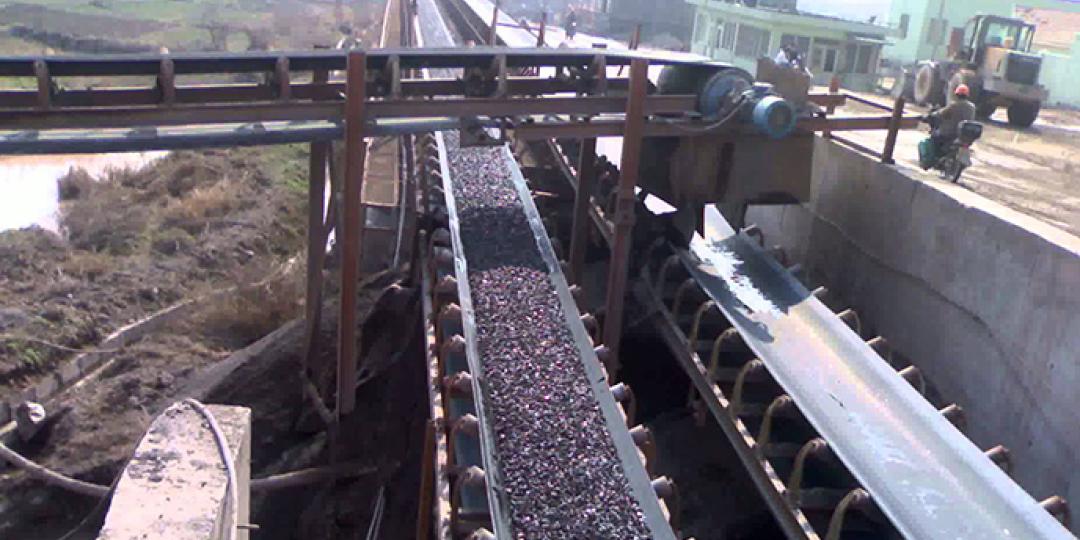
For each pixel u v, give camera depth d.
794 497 8.14
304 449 11.64
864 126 12.59
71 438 11.88
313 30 48.50
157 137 9.30
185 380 13.21
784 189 11.84
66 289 15.70
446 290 9.71
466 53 10.36
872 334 13.33
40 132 9.10
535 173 17.95
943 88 22.42
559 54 10.78
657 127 10.80
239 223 19.39
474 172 13.91
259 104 9.45
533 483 7.17
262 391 12.45
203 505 5.84
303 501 11.02
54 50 40.31
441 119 10.55
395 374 12.02
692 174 11.38
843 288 14.16
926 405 8.69
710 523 9.92
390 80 10.14
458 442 7.90
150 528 5.60
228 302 15.32
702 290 11.30
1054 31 42.72
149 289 16.06
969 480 7.62
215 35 44.53
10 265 16.44
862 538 8.14
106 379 13.36
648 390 12.59
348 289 10.20
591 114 10.75
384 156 19.97
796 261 15.68
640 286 12.50
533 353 8.97
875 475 7.60
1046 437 9.80
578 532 6.70
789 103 10.51
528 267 10.80
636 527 6.77
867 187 13.41
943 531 6.96
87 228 18.69
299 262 17.08
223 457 6.37
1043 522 7.11
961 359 11.33
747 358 11.08
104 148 9.15
